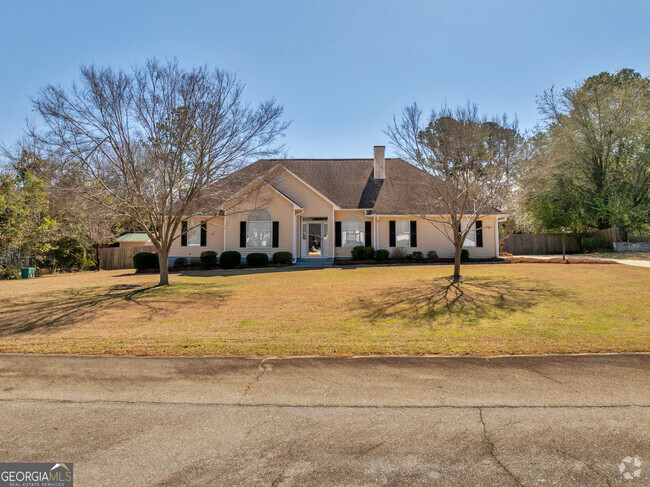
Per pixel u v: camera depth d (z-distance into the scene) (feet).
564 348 19.70
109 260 85.66
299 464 10.36
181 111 38.01
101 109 36.35
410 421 12.60
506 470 10.02
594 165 89.61
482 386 15.25
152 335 23.47
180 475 9.92
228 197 53.52
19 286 47.16
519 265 55.36
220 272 56.39
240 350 20.16
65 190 36.37
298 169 81.00
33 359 18.97
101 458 10.68
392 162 80.02
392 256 68.74
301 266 62.13
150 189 40.70
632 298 30.81
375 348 20.24
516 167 44.91
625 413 12.93
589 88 88.07
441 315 27.55
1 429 12.29
